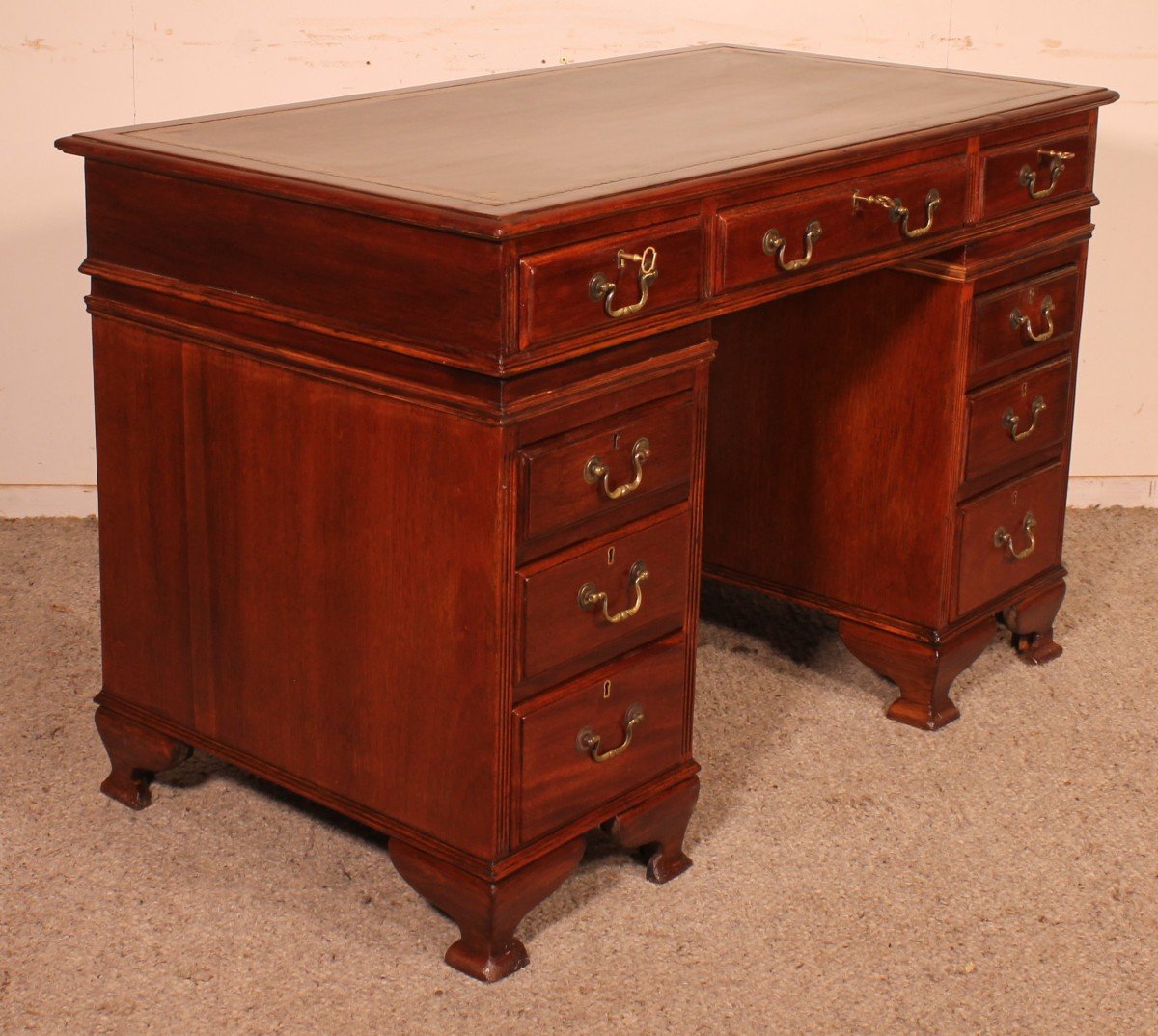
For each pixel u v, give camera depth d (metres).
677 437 2.12
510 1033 2.02
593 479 2.01
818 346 2.80
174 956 2.14
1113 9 3.47
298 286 2.00
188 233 2.09
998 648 3.07
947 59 3.48
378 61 3.35
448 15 3.34
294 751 2.24
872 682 2.94
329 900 2.27
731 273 2.09
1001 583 2.87
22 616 3.06
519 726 2.01
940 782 2.61
